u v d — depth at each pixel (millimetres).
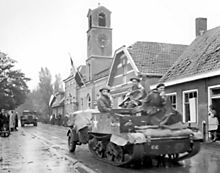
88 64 45312
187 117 21188
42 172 9945
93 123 12695
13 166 11039
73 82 53156
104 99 12297
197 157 12578
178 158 11383
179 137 10516
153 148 10234
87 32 45719
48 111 80500
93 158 12836
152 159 11836
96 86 41188
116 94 32531
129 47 30359
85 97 46312
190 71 21078
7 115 26750
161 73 27203
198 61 21438
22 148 16562
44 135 26688
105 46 44125
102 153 12414
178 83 21750
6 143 19406
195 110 20344
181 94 21750
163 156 11766
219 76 18297
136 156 10133
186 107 21328
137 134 10086
